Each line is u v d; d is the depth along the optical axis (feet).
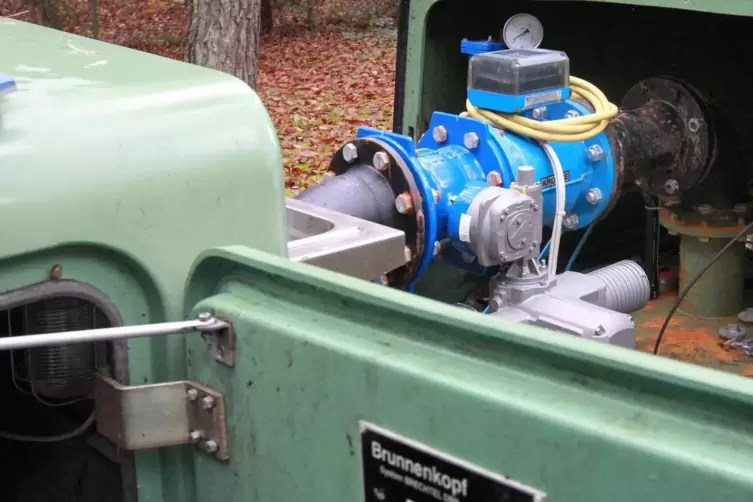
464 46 10.69
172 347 4.68
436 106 12.04
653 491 2.98
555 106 9.48
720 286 11.57
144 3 50.85
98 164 4.32
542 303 8.29
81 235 4.28
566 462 3.18
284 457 4.20
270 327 4.13
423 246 8.23
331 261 5.49
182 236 4.58
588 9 12.80
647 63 12.92
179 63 5.38
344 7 51.62
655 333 11.25
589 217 9.78
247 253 4.34
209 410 4.48
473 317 3.56
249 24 22.25
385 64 40.83
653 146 11.12
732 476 2.81
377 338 3.86
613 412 3.17
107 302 4.48
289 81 37.78
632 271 9.23
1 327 5.13
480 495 3.45
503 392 3.37
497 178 8.57
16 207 4.09
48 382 4.70
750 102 11.84
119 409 4.52
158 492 4.87
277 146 4.91
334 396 3.92
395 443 3.70
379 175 8.34
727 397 2.89
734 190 11.56
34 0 42.04
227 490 4.54
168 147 4.53
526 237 8.24
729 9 8.77
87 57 5.57
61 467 5.76
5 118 4.23
